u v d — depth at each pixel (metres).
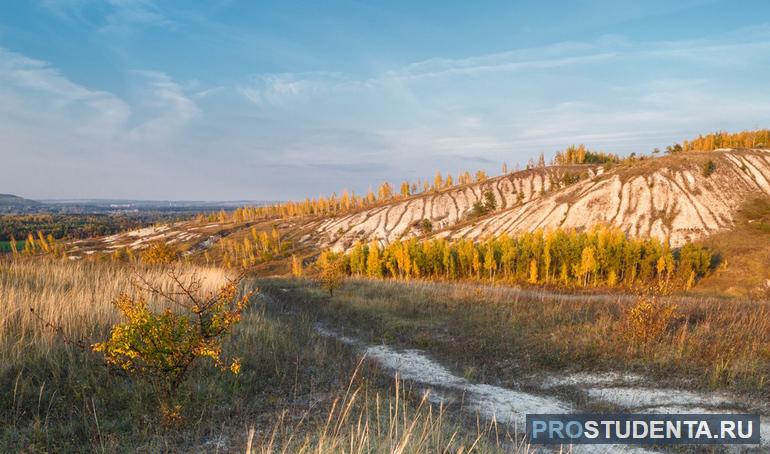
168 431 6.77
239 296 17.88
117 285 14.34
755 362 10.69
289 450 6.09
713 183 96.88
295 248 145.12
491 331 15.59
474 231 117.44
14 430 6.29
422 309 19.80
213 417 7.39
